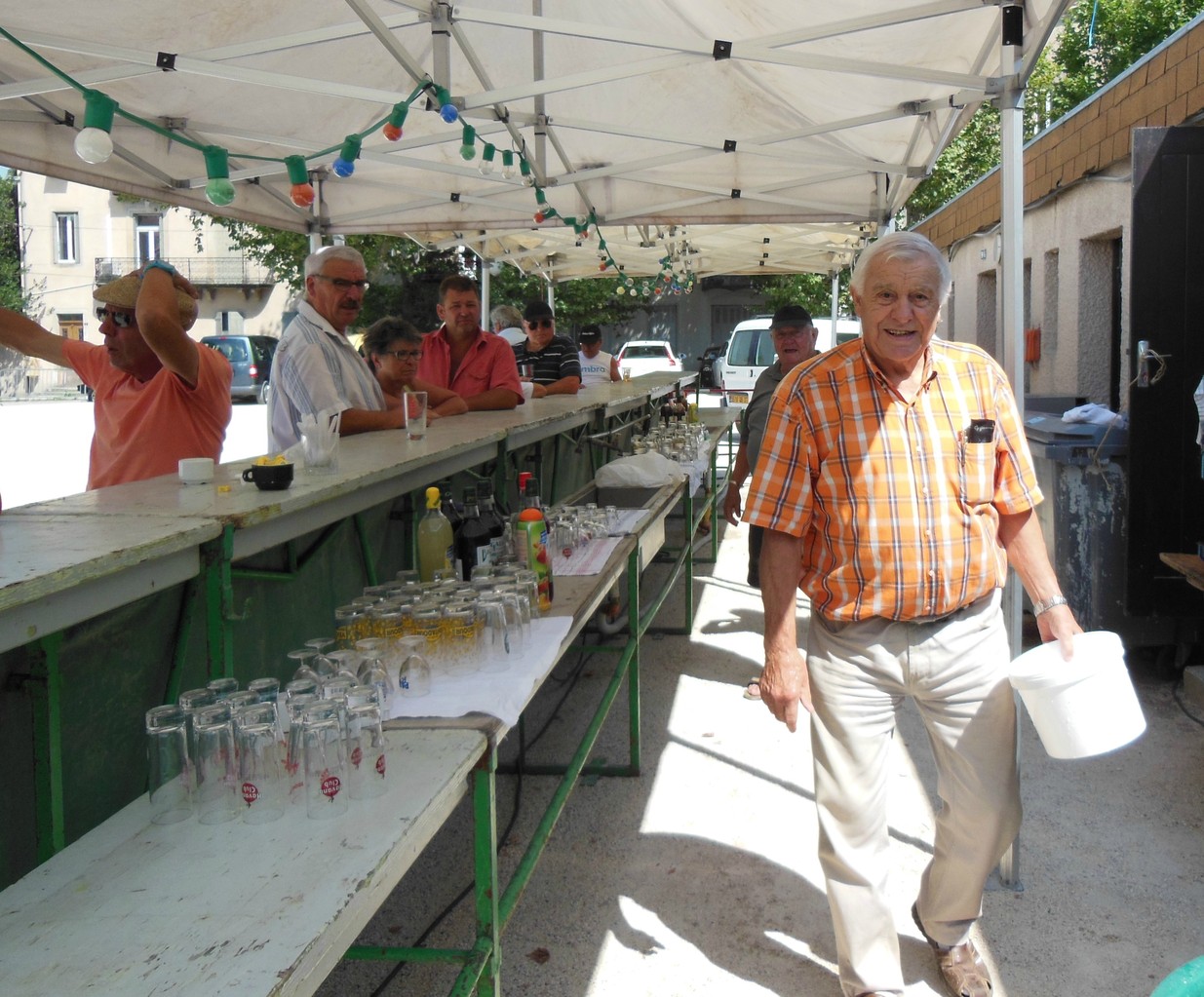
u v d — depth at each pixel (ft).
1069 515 18.07
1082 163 23.86
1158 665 17.99
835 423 8.18
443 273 79.71
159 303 10.28
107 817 6.61
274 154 21.39
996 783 8.46
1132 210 17.11
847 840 8.57
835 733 8.54
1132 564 17.46
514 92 14.46
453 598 8.54
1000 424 8.37
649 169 23.43
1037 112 57.98
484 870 7.00
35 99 16.38
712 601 23.22
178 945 4.65
